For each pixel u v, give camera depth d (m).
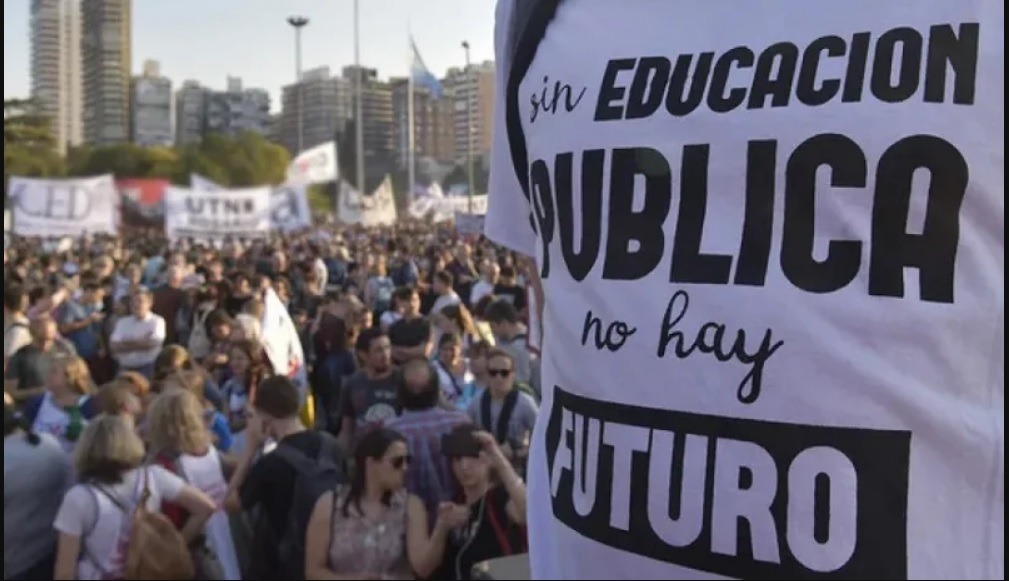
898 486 0.80
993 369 0.80
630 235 0.94
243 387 6.70
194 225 23.20
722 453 0.86
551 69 1.06
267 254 20.69
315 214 50.91
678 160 0.93
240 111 83.12
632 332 0.92
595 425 0.95
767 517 0.83
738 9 0.94
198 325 9.24
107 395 4.91
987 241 0.82
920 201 0.82
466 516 3.82
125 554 3.94
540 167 1.06
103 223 22.12
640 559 0.89
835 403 0.82
